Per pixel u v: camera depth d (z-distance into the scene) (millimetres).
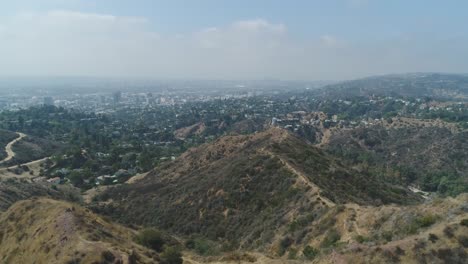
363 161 137750
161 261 37938
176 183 92062
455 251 26547
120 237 40906
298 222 49188
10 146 149125
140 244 43469
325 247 38406
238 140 104688
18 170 127375
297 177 63188
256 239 52469
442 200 35500
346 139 182500
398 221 36312
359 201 59531
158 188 94625
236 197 66625
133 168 141500
